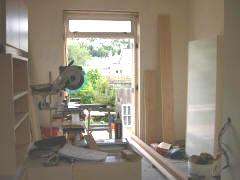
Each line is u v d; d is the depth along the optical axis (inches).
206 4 189.3
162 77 211.2
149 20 212.1
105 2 204.5
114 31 212.2
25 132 107.0
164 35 212.1
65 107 134.6
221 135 131.0
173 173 152.7
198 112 179.0
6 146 77.5
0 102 76.7
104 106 135.6
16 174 78.5
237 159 120.0
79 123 127.8
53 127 133.5
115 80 219.3
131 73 221.5
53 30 200.1
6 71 76.4
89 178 85.2
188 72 195.2
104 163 85.8
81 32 206.5
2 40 77.3
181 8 216.7
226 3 124.6
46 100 135.5
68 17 205.2
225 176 128.9
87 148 97.5
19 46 96.7
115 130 119.6
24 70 107.7
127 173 86.9
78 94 208.2
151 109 214.1
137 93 219.1
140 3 209.8
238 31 118.0
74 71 105.1
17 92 96.6
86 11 205.2
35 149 96.5
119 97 220.7
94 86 214.5
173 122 212.7
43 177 83.2
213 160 134.0
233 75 122.1
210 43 167.5
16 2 91.5
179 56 218.5
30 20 197.2
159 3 213.0
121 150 98.0
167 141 209.9
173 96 213.6
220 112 159.6
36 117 151.2
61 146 96.1
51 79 190.2
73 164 84.8
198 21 201.2
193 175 133.1
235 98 121.2
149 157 178.4
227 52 125.4
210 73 166.9
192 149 183.9
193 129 184.2
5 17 77.1
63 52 202.1
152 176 157.4
